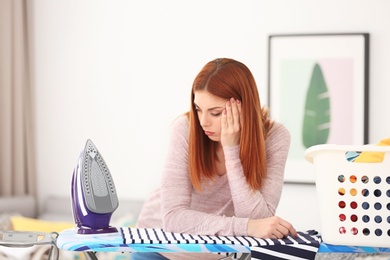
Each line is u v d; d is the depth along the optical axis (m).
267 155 1.83
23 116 4.26
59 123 4.27
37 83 4.30
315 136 3.86
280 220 1.66
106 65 4.18
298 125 3.88
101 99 4.19
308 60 3.86
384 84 3.79
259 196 1.76
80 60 4.23
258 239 1.61
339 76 3.83
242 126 1.76
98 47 4.19
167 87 4.07
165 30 4.07
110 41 4.17
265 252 1.53
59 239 1.60
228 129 1.75
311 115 3.86
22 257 2.08
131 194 4.13
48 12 4.28
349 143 3.83
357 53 3.80
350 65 3.81
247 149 1.76
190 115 1.80
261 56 3.93
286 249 1.54
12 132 4.26
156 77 4.09
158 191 2.02
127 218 3.70
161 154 4.07
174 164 1.78
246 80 1.76
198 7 4.02
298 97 3.88
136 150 4.12
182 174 1.77
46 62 4.29
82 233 1.67
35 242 1.65
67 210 4.14
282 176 1.82
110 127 4.17
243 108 1.75
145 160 4.11
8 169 4.22
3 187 4.22
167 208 1.73
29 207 4.17
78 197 1.69
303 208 3.86
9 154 4.21
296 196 3.87
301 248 1.56
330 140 3.85
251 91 1.76
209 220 1.67
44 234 1.72
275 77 3.90
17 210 4.08
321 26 3.86
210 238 1.61
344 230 1.58
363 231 1.59
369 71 3.80
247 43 3.95
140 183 4.11
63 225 3.63
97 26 4.19
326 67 3.84
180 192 1.75
